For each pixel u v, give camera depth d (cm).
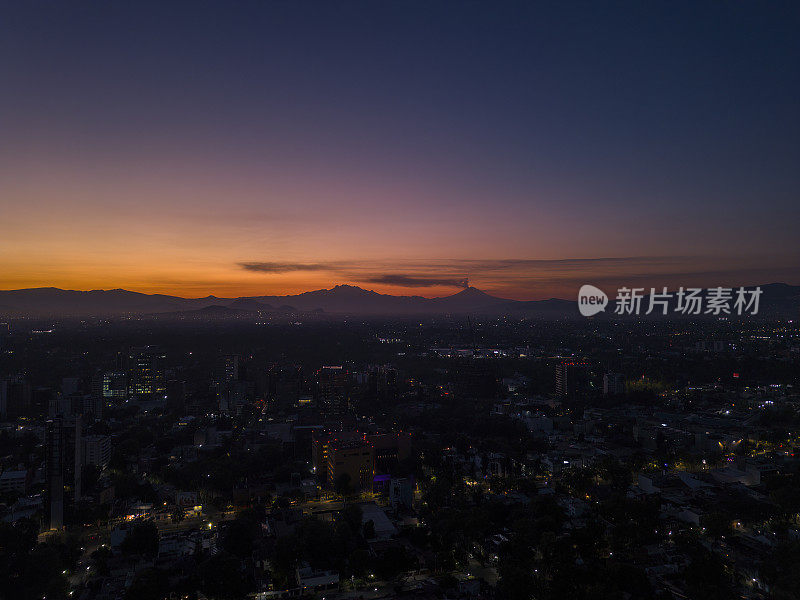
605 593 16525
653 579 18688
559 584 17288
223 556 19550
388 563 19788
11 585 18750
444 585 18962
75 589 19512
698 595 16812
